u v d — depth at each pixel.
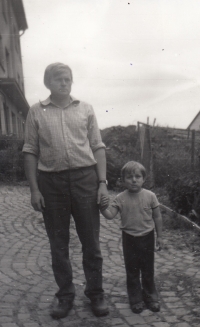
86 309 2.71
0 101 13.67
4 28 15.66
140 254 2.68
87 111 2.60
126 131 15.20
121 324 2.48
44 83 2.55
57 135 2.46
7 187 10.10
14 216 6.25
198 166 7.85
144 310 2.69
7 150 11.23
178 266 3.67
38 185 2.57
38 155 2.63
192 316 2.58
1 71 14.45
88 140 2.61
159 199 7.29
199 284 3.15
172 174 8.41
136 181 2.63
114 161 10.16
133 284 2.72
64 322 2.50
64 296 2.61
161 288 3.10
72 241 4.68
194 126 20.89
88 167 2.54
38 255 4.12
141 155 10.34
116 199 2.73
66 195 2.50
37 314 2.62
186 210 5.70
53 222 2.54
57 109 2.52
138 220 2.66
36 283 3.25
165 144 10.45
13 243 4.62
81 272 3.56
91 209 2.54
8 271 3.56
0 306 2.74
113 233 5.18
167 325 2.46
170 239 4.70
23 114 21.09
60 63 2.51
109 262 3.88
